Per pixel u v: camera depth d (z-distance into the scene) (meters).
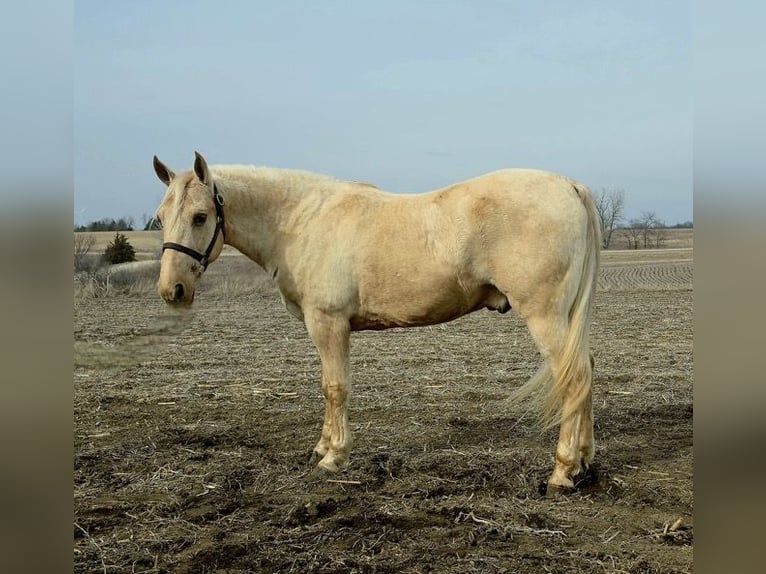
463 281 4.00
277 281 4.50
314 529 3.54
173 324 12.20
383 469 4.45
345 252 4.18
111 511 3.83
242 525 3.63
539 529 3.49
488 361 8.93
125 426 5.66
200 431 5.48
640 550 3.23
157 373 8.19
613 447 4.89
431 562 3.16
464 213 3.92
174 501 3.95
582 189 4.04
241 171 4.45
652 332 11.55
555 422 4.12
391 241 4.10
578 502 3.86
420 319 4.22
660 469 4.36
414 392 6.92
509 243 3.87
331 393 4.39
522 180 3.96
